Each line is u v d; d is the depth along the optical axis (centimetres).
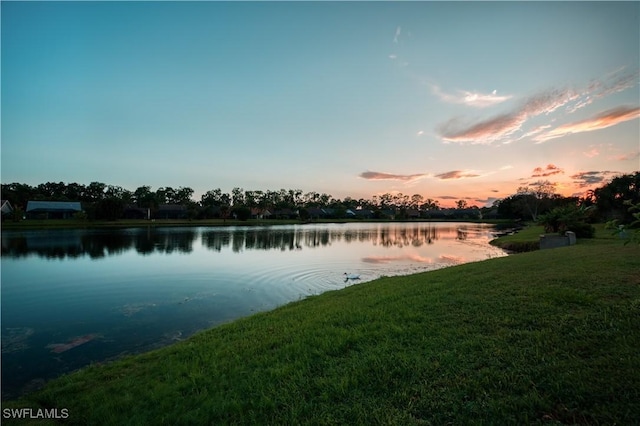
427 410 351
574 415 324
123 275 1698
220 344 630
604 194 3675
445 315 615
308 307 863
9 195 7194
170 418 389
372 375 429
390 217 11969
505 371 406
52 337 878
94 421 415
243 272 1770
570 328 503
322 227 6625
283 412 376
